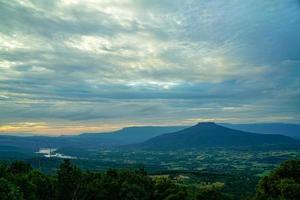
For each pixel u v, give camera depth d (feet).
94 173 304.09
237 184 554.46
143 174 308.60
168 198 269.64
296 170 212.84
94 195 281.95
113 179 290.35
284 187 196.03
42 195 266.36
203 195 266.57
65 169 278.87
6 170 255.09
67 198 275.18
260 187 215.72
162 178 299.17
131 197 272.51
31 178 265.34
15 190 203.72
